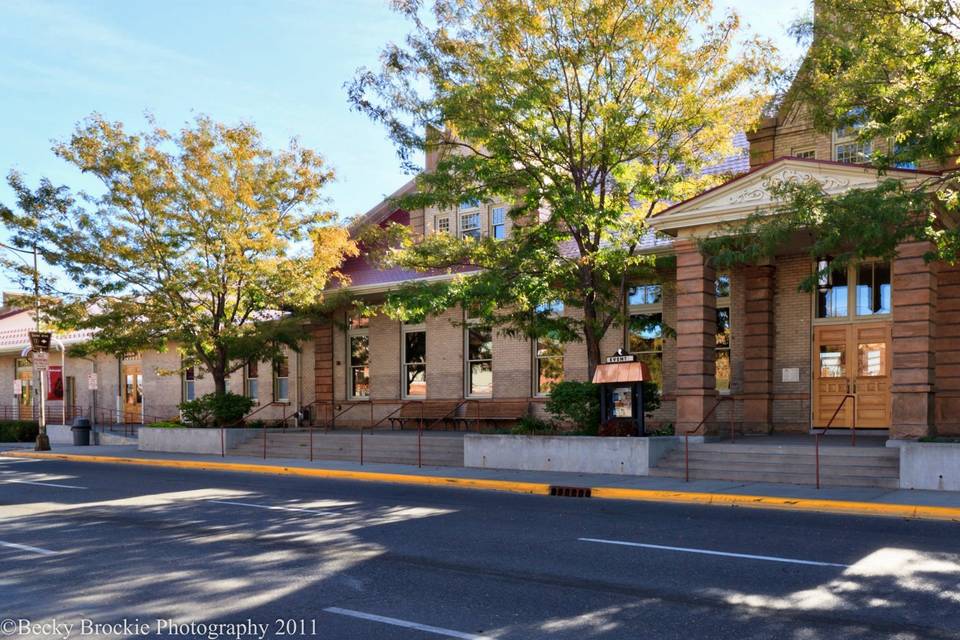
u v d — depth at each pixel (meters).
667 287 22.45
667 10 18.17
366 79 18.25
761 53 18.17
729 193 17.72
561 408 19.25
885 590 7.75
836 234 12.84
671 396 22.62
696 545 10.17
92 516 13.05
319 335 31.20
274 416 33.09
